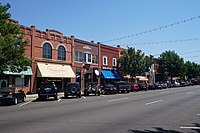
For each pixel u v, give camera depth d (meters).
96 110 16.55
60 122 11.73
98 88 36.41
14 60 25.23
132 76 57.59
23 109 18.19
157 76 82.94
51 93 28.02
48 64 39.81
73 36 45.16
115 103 21.69
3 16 25.33
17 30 26.36
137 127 10.52
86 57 48.41
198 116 13.71
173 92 40.31
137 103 21.52
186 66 96.50
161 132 9.55
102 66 52.91
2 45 23.66
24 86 36.12
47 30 40.41
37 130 9.82
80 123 11.44
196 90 46.03
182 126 10.78
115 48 57.59
